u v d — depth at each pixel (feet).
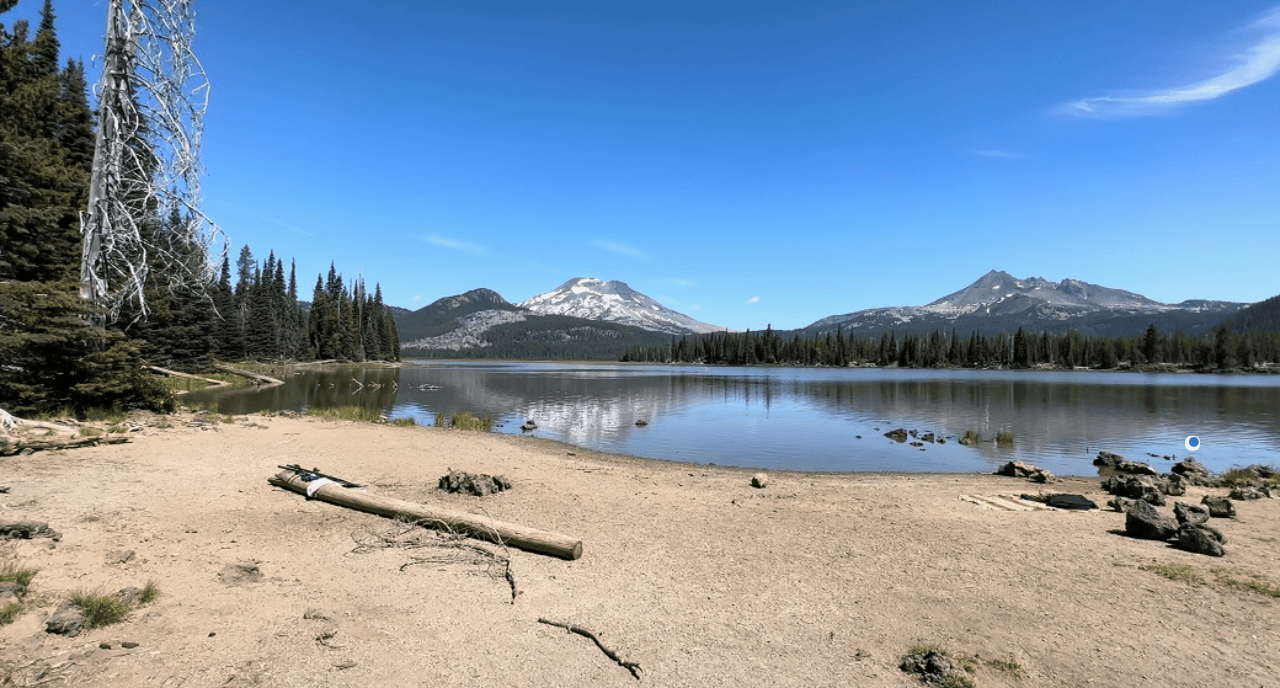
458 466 49.80
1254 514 40.01
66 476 35.01
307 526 29.63
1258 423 114.83
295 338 343.46
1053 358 585.22
